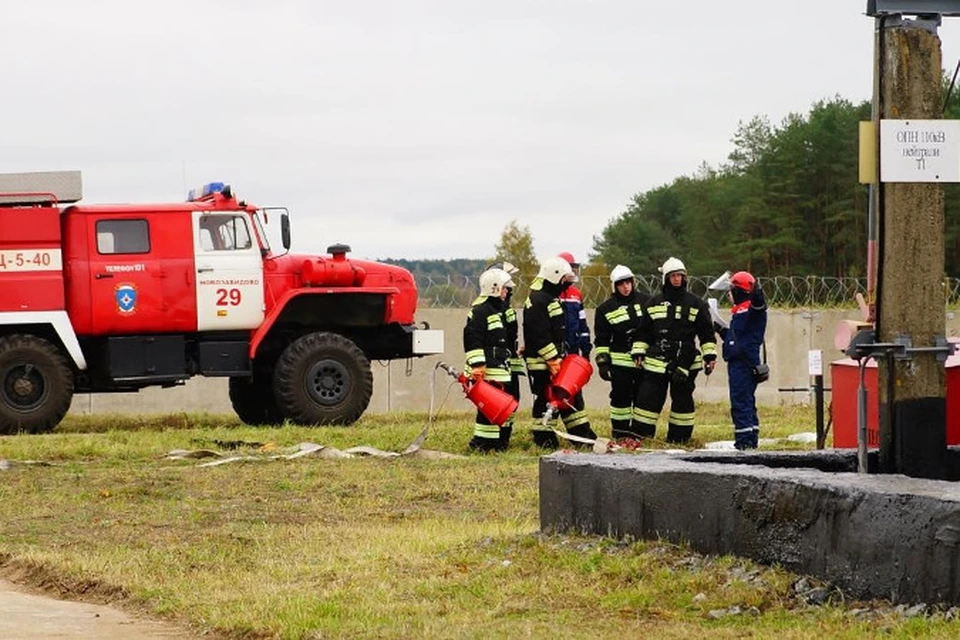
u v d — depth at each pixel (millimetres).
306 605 8820
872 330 9859
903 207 9727
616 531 9859
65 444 18500
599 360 18969
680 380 18609
